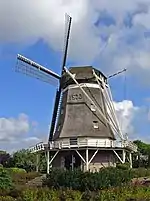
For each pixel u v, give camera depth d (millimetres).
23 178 43688
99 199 26891
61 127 51094
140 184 31281
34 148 52562
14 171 47219
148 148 77188
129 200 26281
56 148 49094
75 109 51625
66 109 52000
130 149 51062
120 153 50562
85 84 52531
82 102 51781
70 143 48688
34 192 28188
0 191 30578
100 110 51594
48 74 54125
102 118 51344
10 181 33375
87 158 47656
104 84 54500
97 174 31828
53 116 53812
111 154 49469
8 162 74688
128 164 47656
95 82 52969
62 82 54281
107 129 50656
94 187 30438
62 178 32438
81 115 51094
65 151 49781
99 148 48125
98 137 49531
